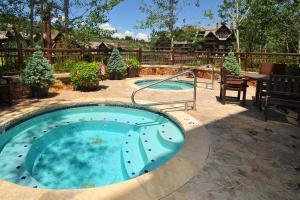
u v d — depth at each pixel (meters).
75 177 3.92
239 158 3.56
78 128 6.00
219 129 4.71
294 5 18.70
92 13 15.33
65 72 9.52
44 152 4.74
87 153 4.72
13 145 4.81
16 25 14.98
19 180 3.67
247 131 4.63
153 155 4.43
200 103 6.82
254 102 6.77
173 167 3.24
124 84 10.02
